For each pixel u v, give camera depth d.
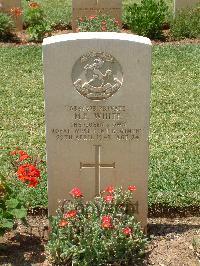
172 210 2.88
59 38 2.41
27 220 2.82
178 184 3.01
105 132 2.53
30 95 4.24
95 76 2.44
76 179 2.61
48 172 2.60
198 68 4.75
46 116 2.50
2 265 2.53
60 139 2.54
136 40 2.40
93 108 2.49
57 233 2.52
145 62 2.42
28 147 3.46
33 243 2.67
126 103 2.48
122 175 2.61
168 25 6.02
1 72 4.70
